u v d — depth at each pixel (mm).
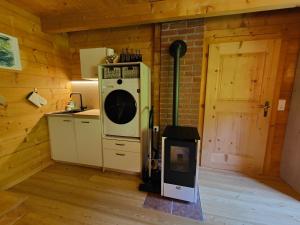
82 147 2477
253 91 2240
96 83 2949
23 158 2232
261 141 2299
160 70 2439
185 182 1729
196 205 1746
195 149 1653
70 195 1908
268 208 1713
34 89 2355
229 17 2176
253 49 2143
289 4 1640
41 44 2438
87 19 2217
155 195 1905
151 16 1991
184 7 1877
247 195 1915
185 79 2330
